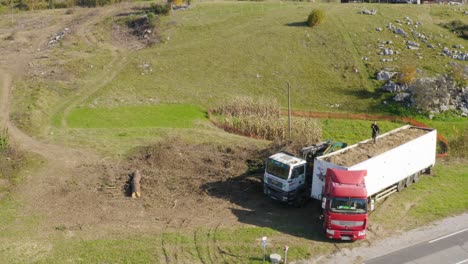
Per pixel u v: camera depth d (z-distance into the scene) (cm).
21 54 6272
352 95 5453
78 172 3278
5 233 2541
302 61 6178
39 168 3344
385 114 5041
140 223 2662
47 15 8156
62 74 5622
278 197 2784
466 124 4841
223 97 5372
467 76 5466
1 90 5025
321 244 2467
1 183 3072
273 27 7006
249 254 2367
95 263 2298
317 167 2719
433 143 3253
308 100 5391
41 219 2692
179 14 7619
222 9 7825
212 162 3384
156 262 2309
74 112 4750
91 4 8694
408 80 5406
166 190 3019
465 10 7544
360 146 3058
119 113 4791
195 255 2364
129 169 3284
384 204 2928
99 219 2700
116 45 6794
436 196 3045
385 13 7300
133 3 8644
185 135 4128
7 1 8838
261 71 5994
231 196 2967
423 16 7269
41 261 2316
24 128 4153
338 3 8156
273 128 4316
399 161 2934
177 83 5722
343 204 2395
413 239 2530
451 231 2614
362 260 2330
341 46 6412
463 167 3612
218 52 6438
